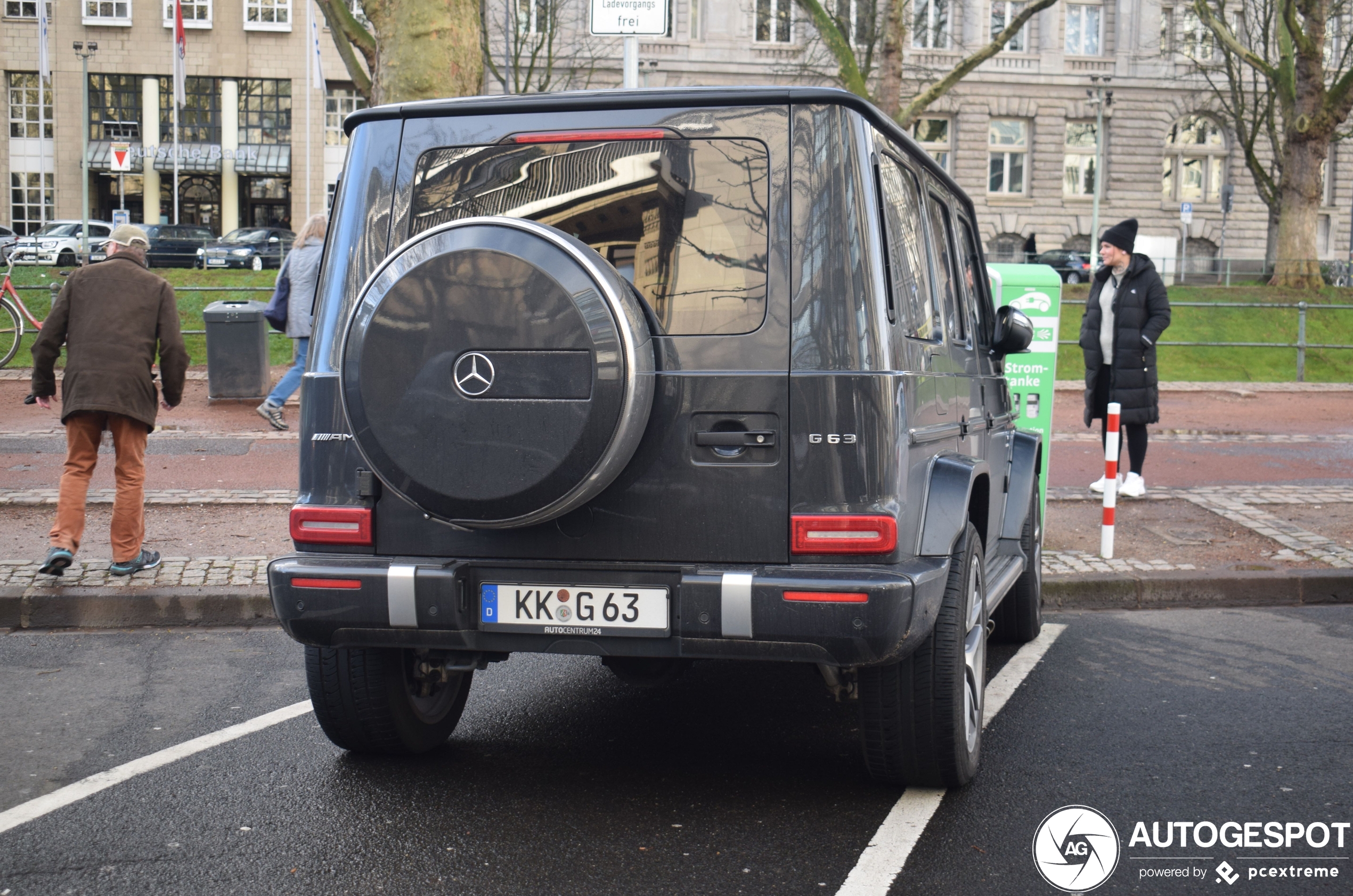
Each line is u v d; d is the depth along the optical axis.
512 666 5.67
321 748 4.41
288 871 3.33
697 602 3.44
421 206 3.78
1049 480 10.77
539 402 3.33
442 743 4.48
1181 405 16.56
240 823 3.68
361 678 4.05
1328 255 51.34
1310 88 32.41
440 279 3.38
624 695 5.18
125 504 6.68
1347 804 3.90
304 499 3.83
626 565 3.57
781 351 3.49
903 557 3.55
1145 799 3.93
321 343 3.81
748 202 3.55
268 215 52.97
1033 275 7.32
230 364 13.80
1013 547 5.76
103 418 6.61
